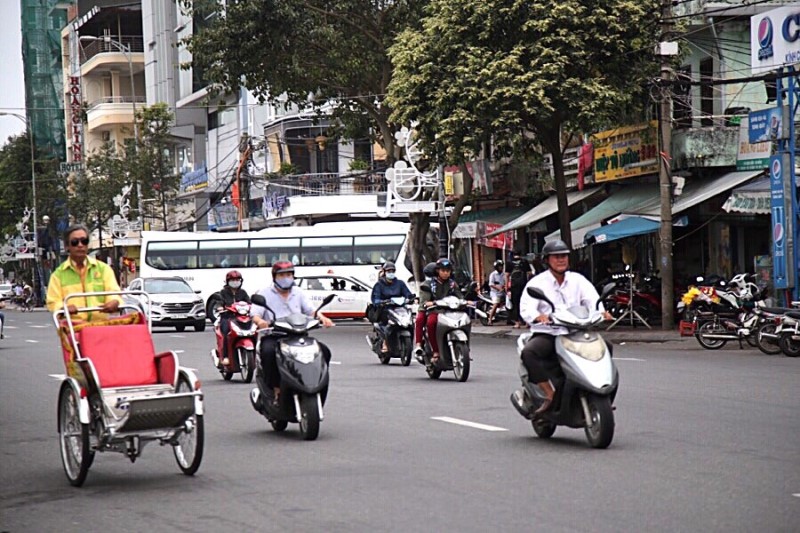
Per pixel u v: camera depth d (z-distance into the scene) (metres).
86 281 10.04
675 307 28.38
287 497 8.55
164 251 43.97
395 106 27.59
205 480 9.44
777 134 23.28
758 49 24.91
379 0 34.62
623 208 29.36
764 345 20.56
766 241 27.48
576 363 10.23
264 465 10.07
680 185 25.69
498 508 7.87
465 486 8.73
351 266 41.91
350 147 51.00
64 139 92.00
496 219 37.56
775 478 8.71
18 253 84.94
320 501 8.34
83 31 78.38
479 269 40.97
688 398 13.98
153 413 9.03
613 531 7.06
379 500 8.30
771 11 24.44
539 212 33.94
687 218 25.94
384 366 20.25
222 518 7.90
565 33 25.27
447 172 38.09
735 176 26.19
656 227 26.11
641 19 26.03
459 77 25.75
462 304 16.92
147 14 71.62
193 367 21.30
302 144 51.66
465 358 16.81
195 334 33.38
